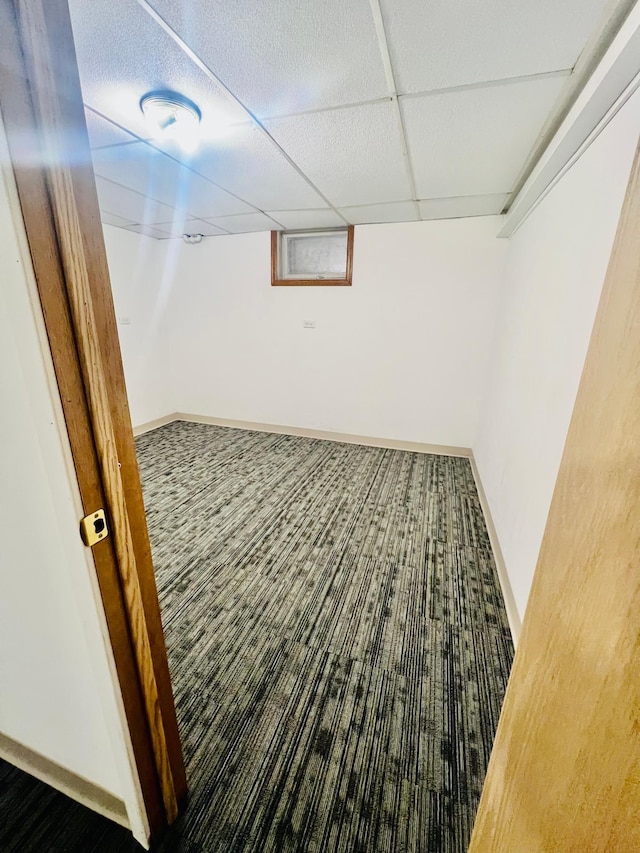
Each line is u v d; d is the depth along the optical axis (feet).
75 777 3.13
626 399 1.46
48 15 1.49
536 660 2.00
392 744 3.78
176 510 8.25
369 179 7.23
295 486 9.49
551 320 5.50
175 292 13.50
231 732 3.86
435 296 10.73
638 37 3.03
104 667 2.35
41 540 2.17
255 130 5.39
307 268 12.11
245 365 13.43
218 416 14.43
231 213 9.73
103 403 2.03
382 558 6.74
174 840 3.03
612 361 1.67
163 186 7.73
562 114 4.85
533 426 5.72
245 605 5.58
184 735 3.82
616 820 1.15
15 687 2.95
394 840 3.08
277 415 13.56
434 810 3.28
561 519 2.06
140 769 2.70
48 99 1.55
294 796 3.34
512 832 1.83
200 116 5.04
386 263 10.91
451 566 6.57
